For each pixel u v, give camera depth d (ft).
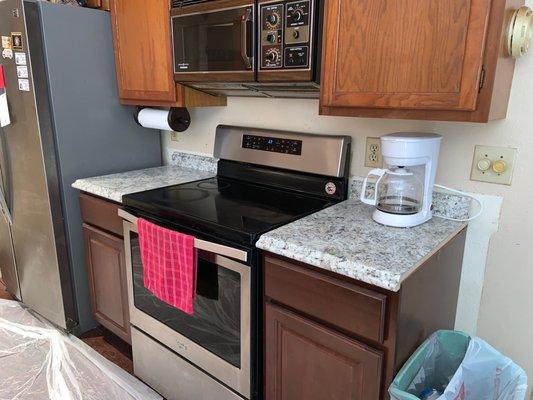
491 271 4.63
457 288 4.79
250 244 4.19
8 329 7.43
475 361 3.85
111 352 6.97
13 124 6.48
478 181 4.52
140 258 5.57
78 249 6.87
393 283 3.27
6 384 6.11
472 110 3.51
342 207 5.12
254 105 6.29
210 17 5.03
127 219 5.43
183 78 5.65
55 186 6.42
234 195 5.69
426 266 3.76
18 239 7.38
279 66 4.58
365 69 3.95
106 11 6.51
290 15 4.33
